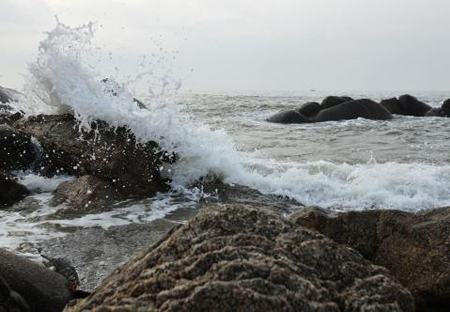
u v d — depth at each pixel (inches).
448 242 153.6
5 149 329.7
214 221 120.0
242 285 99.4
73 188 281.4
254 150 477.7
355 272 113.3
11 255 160.6
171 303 98.3
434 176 341.1
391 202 296.2
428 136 605.0
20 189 279.7
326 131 649.0
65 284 161.9
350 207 289.1
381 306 104.5
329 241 119.3
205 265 106.7
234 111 968.9
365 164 393.7
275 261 107.7
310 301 100.6
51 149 327.9
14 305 134.5
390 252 160.9
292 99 1722.4
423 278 149.1
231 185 319.3
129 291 106.0
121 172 293.9
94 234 224.8
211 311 96.1
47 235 221.8
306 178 329.1
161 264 110.7
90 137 313.0
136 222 245.3
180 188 309.7
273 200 296.8
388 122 777.6
